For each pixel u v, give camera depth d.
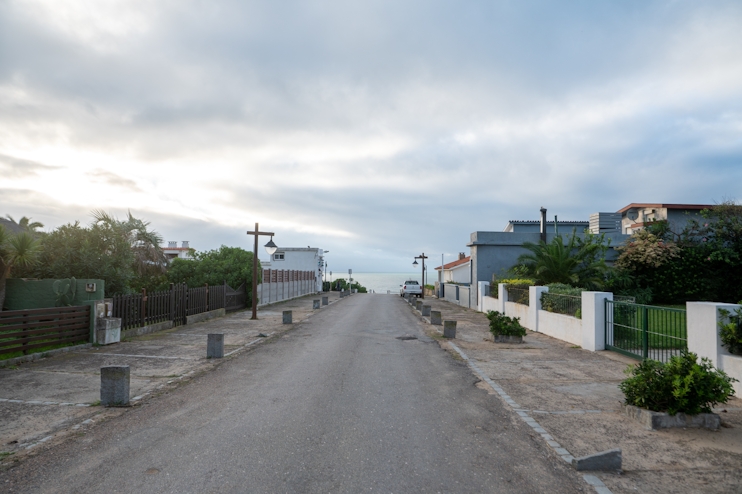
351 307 29.42
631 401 6.57
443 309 28.33
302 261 54.75
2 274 13.73
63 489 4.21
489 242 27.31
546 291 16.72
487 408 6.93
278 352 11.84
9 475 4.52
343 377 8.90
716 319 7.77
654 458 5.08
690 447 5.39
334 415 6.43
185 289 18.45
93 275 16.12
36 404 7.03
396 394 7.66
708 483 4.50
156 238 20.77
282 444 5.30
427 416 6.48
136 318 14.98
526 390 8.07
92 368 9.68
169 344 12.96
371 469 4.64
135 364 10.17
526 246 22.95
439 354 11.73
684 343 9.48
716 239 22.75
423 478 4.46
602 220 29.31
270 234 21.45
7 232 13.95
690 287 22.17
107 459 4.89
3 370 9.41
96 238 16.94
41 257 16.02
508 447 5.35
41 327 11.16
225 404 7.00
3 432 5.80
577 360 10.93
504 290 21.38
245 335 15.13
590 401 7.37
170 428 5.89
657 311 10.30
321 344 13.23
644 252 22.11
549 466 4.83
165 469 4.61
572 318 13.67
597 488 4.35
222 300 22.89
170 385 8.27
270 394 7.59
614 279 22.28
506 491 4.23
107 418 6.35
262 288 28.83
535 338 14.85
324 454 5.02
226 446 5.24
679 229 25.48
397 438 5.55
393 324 19.02
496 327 13.97
